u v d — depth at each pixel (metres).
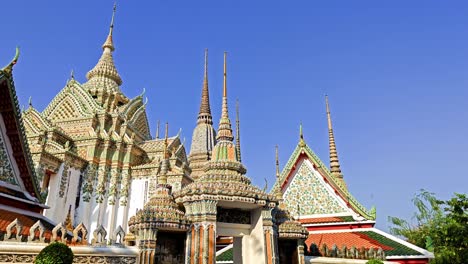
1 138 15.96
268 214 11.91
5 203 15.09
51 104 38.56
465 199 19.36
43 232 11.13
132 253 10.38
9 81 15.79
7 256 10.03
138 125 43.12
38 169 27.67
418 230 31.34
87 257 10.16
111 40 48.56
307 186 22.03
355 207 20.27
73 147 34.34
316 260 14.63
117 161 34.62
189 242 10.73
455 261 18.84
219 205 11.71
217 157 12.85
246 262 11.86
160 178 12.13
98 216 31.75
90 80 44.84
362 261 15.36
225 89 14.15
